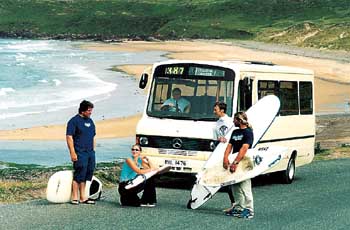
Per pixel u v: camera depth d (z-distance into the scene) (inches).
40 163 1131.3
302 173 952.9
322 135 1526.8
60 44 7480.3
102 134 1544.0
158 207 660.1
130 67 3809.1
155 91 806.5
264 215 629.3
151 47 6476.4
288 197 739.4
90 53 5492.1
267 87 833.5
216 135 749.9
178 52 5556.1
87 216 603.8
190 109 786.8
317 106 2223.2
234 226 575.2
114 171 898.1
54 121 1756.9
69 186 668.7
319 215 633.0
